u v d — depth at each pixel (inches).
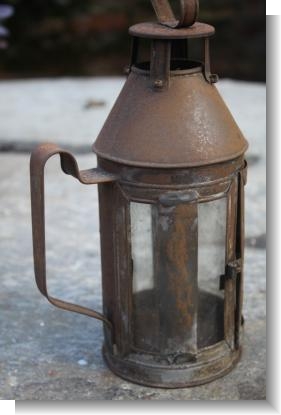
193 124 88.1
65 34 307.4
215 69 298.2
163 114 88.1
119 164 89.7
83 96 218.2
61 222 148.3
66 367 104.0
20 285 125.3
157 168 87.4
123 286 94.7
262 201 153.3
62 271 129.8
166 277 91.6
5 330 113.0
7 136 185.3
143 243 92.7
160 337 94.9
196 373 97.2
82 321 115.4
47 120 197.0
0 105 211.2
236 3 298.5
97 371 102.7
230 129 91.3
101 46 311.6
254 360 103.6
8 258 134.5
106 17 308.5
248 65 296.4
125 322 96.4
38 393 98.8
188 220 89.6
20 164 176.7
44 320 115.6
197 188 88.8
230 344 100.0
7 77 296.7
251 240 138.6
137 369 97.9
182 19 87.4
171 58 96.3
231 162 90.7
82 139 182.4
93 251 136.9
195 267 91.7
